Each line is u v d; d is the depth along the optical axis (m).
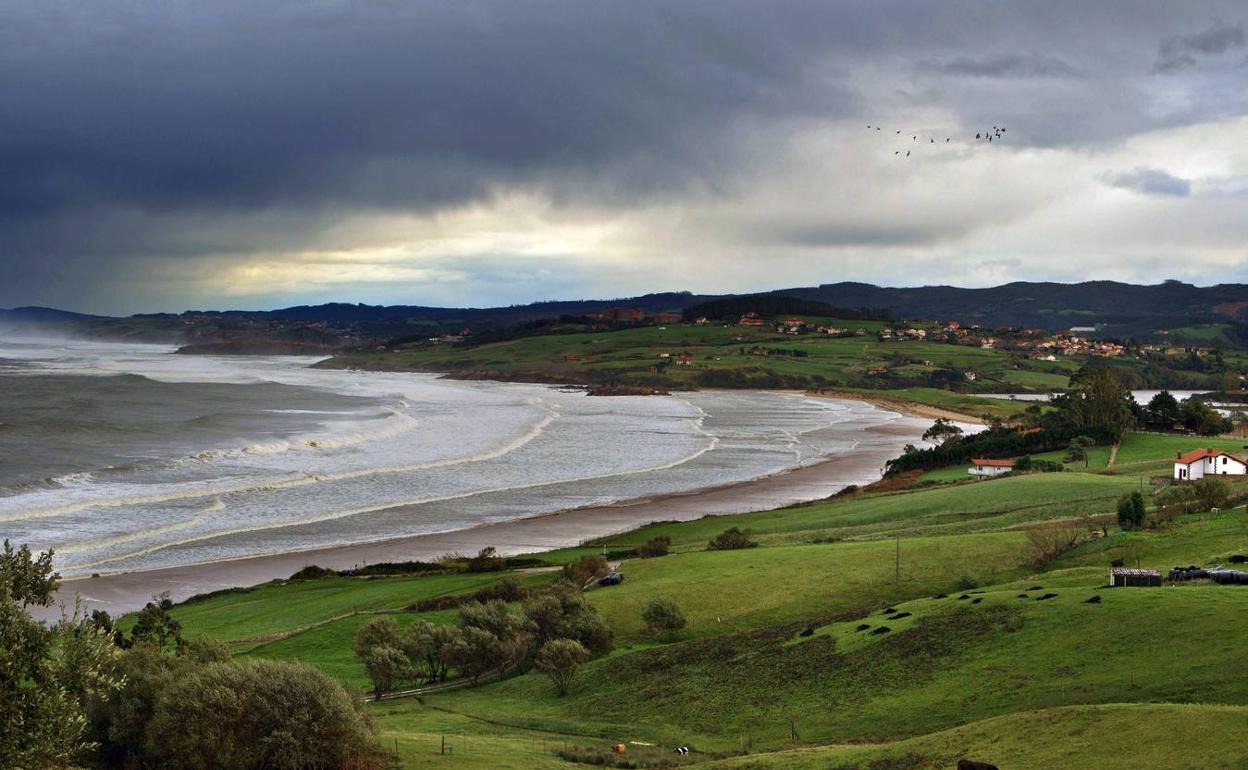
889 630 56.28
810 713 48.59
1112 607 51.06
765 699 51.47
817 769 38.41
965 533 87.62
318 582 86.25
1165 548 71.56
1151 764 31.88
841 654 54.53
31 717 28.41
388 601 78.19
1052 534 77.06
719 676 55.88
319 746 40.75
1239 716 33.97
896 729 44.34
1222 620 46.47
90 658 30.67
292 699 41.16
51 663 29.66
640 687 56.88
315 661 65.88
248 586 85.69
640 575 80.88
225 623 74.31
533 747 46.44
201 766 39.28
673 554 90.25
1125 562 69.19
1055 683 44.59
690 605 71.62
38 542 95.25
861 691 49.53
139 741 40.59
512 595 76.00
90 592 81.19
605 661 62.59
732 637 62.56
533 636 65.44
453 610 74.38
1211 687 40.00
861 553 80.44
